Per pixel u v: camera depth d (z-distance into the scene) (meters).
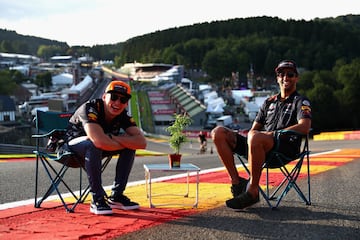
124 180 4.48
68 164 4.57
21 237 3.35
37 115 4.59
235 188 4.57
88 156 4.18
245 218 4.05
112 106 4.37
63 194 5.90
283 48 195.25
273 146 4.37
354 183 6.52
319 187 6.10
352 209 4.48
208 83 175.75
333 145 26.91
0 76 129.75
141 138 4.39
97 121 4.32
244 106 107.00
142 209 4.50
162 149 39.88
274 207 4.48
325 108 88.88
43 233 3.47
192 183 7.00
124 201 4.48
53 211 4.46
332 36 198.88
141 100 125.75
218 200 5.10
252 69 189.25
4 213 4.38
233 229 3.63
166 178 7.82
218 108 92.88
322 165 9.96
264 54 197.12
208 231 3.57
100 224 3.79
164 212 4.34
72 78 191.88
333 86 98.94
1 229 3.63
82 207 4.68
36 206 4.74
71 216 4.16
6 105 87.00
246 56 193.25
